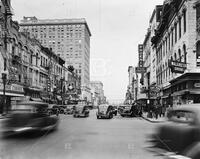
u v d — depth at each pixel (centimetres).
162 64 5381
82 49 12112
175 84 3984
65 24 11662
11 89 4778
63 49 11750
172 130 1007
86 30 12775
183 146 892
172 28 4356
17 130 1719
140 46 9825
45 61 7269
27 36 5856
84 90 13125
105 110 4269
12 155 1104
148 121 3488
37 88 6331
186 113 930
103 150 1221
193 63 3306
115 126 2612
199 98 3309
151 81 7281
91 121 3456
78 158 1041
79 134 1894
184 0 3494
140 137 1719
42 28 11250
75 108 4791
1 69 4559
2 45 4631
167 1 4469
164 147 1116
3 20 4697
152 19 7400
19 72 5362
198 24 3294
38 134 1881
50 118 1978
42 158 1043
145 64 8988
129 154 1116
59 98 8406
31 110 1769
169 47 4688
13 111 1770
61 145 1380
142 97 6812
